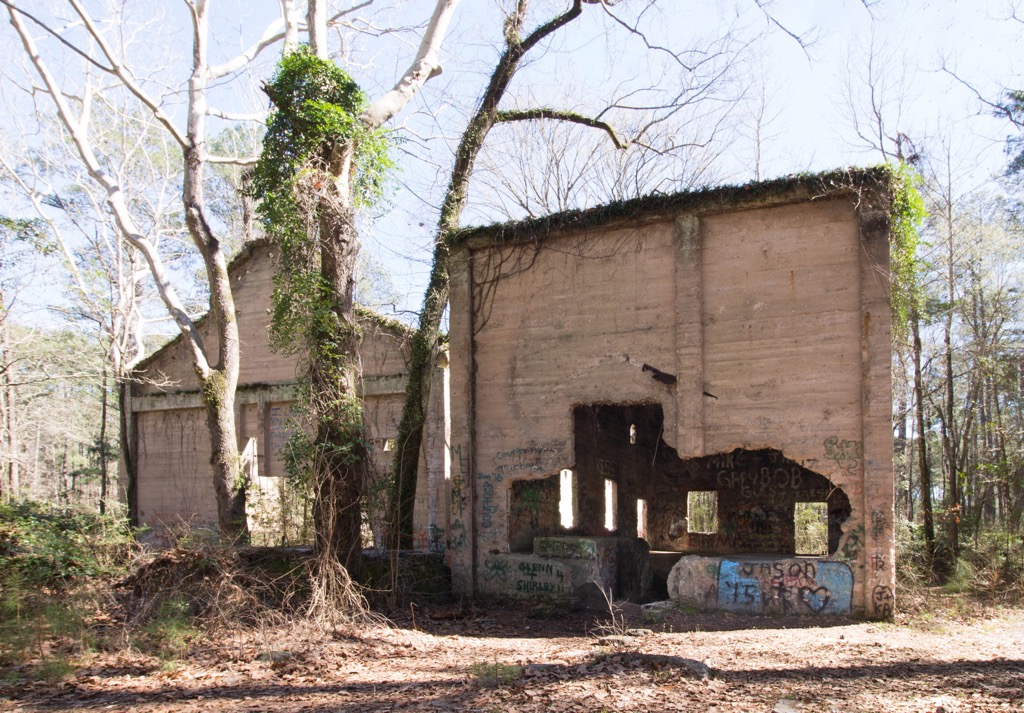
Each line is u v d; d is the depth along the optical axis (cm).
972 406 2527
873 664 934
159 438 2486
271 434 2292
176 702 841
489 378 1683
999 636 1155
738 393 1426
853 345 1350
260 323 2355
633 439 2342
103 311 2773
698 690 802
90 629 1161
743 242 1449
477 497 1675
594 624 1334
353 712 772
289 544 1773
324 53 1586
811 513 2797
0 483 2430
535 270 1652
